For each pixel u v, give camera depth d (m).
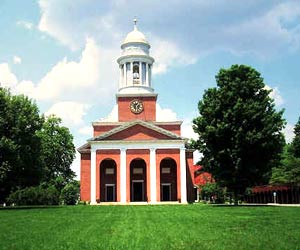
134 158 67.19
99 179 66.75
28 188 52.34
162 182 70.50
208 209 40.91
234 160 45.62
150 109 74.62
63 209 43.66
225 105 46.97
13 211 39.25
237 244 14.76
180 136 68.31
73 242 15.70
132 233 18.95
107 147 67.31
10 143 45.34
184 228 21.25
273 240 15.66
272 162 47.25
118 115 74.62
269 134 45.31
